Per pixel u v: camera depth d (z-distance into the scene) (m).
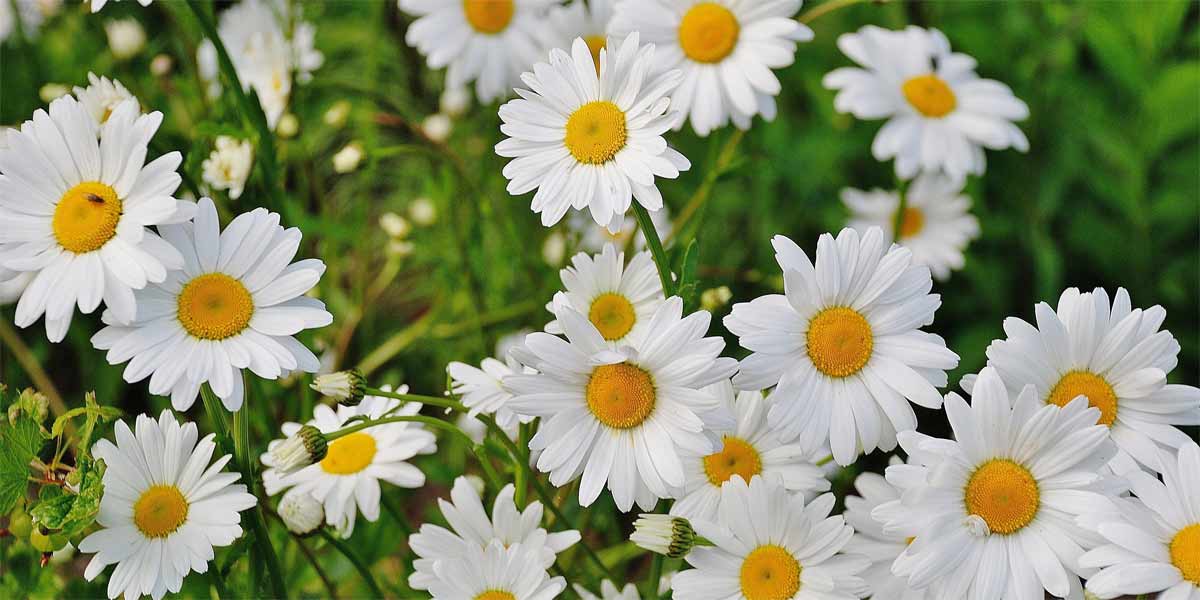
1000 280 0.96
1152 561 0.62
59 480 0.66
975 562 0.63
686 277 0.67
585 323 0.63
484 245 0.90
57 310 0.63
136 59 0.90
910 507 0.63
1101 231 0.97
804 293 0.64
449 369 0.69
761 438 0.68
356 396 0.66
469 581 0.66
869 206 0.98
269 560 0.69
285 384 0.81
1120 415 0.65
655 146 0.65
